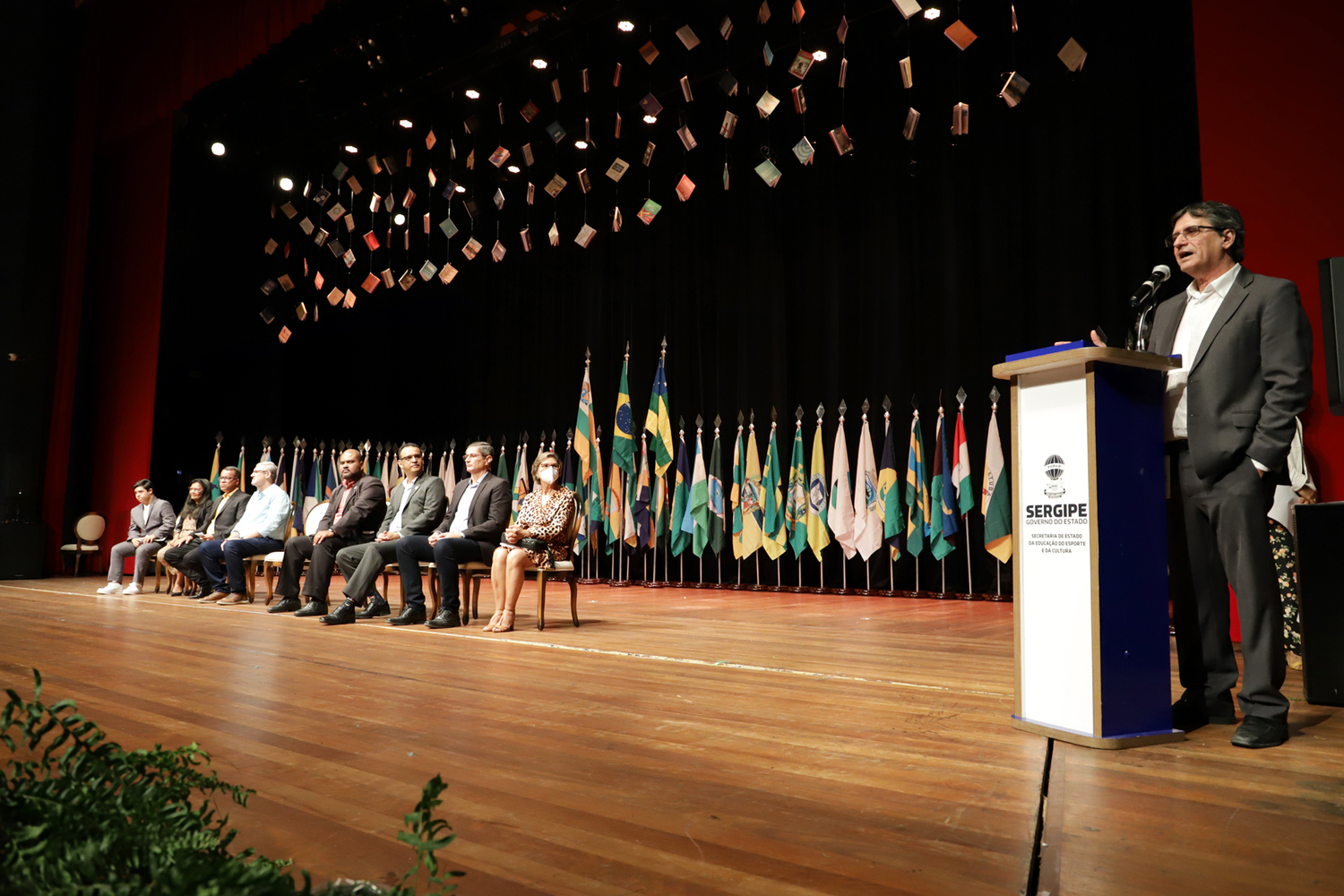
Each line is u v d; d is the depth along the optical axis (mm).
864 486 8039
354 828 1328
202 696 2512
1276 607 2023
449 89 8891
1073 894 1098
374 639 4086
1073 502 2039
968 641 4129
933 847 1271
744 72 8672
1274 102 4402
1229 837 1328
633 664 3270
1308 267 4250
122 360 10766
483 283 11672
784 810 1449
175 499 10555
